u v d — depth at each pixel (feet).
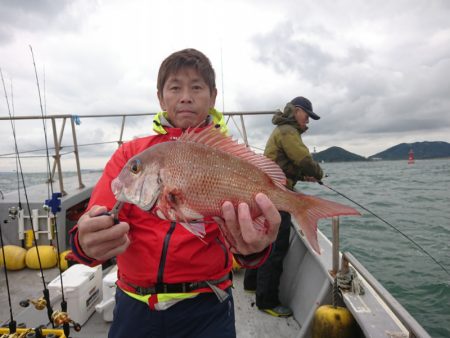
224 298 2.80
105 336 5.00
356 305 4.09
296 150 6.27
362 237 14.43
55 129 8.44
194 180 2.52
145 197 2.54
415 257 11.93
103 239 2.08
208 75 3.15
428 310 8.41
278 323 5.84
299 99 6.90
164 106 3.31
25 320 5.15
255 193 2.61
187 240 2.72
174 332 2.79
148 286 2.74
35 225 7.97
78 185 9.95
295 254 6.95
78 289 5.20
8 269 7.61
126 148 3.16
